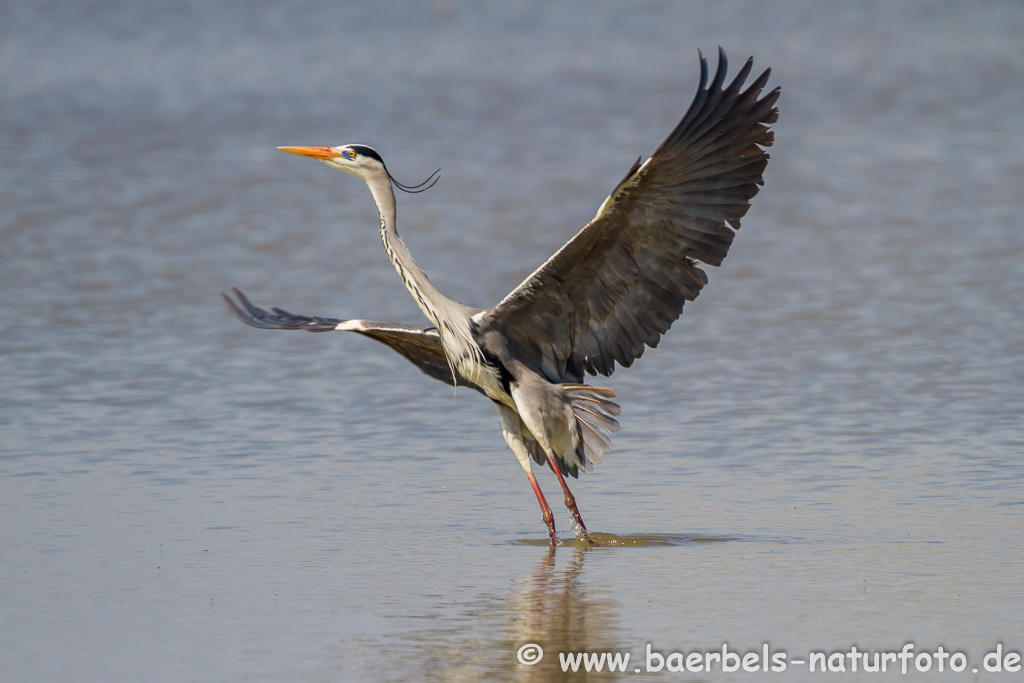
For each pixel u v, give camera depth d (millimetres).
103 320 21156
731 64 55906
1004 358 18172
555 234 27656
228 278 24094
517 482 13602
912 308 21219
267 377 18062
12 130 41125
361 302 22234
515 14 75250
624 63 57125
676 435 15117
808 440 14758
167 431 15391
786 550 11227
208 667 8805
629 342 11602
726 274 24156
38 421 15742
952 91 47562
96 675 8656
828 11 74875
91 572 10727
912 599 9953
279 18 73750
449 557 11227
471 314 11797
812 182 33156
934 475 13359
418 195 32156
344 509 12602
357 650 9109
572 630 9469
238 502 12789
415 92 49562
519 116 44250
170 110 45406
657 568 10859
